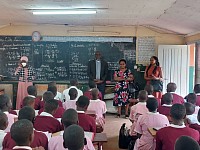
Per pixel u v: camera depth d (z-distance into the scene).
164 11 6.01
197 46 7.53
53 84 5.91
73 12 6.44
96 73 8.16
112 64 8.57
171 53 8.28
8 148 2.48
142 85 8.41
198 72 7.50
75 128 2.06
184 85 8.28
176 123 2.82
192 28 7.03
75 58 8.59
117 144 5.45
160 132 2.83
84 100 3.59
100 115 4.87
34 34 8.48
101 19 7.43
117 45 8.55
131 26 8.52
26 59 8.52
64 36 8.55
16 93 8.42
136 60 8.58
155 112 3.65
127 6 5.69
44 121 3.24
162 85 7.75
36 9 6.16
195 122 3.33
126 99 7.85
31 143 2.37
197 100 4.88
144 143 3.64
